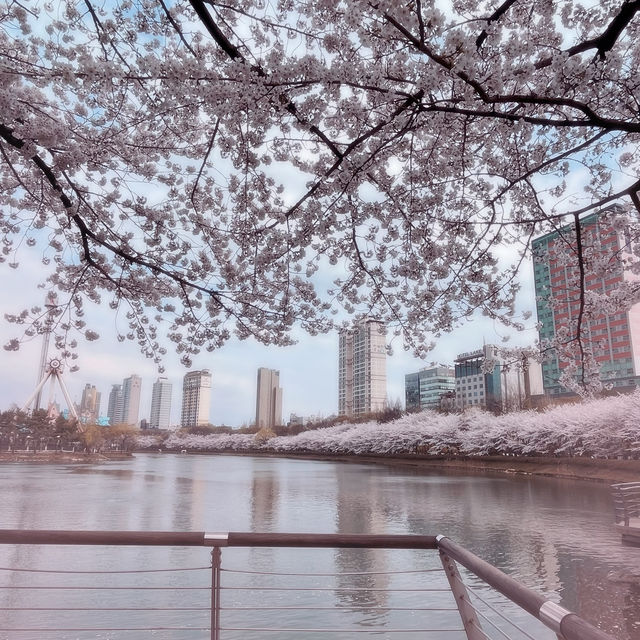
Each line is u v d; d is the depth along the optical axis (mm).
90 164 6410
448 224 6273
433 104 4547
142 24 5043
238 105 4609
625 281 6465
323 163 6105
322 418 147375
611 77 4754
